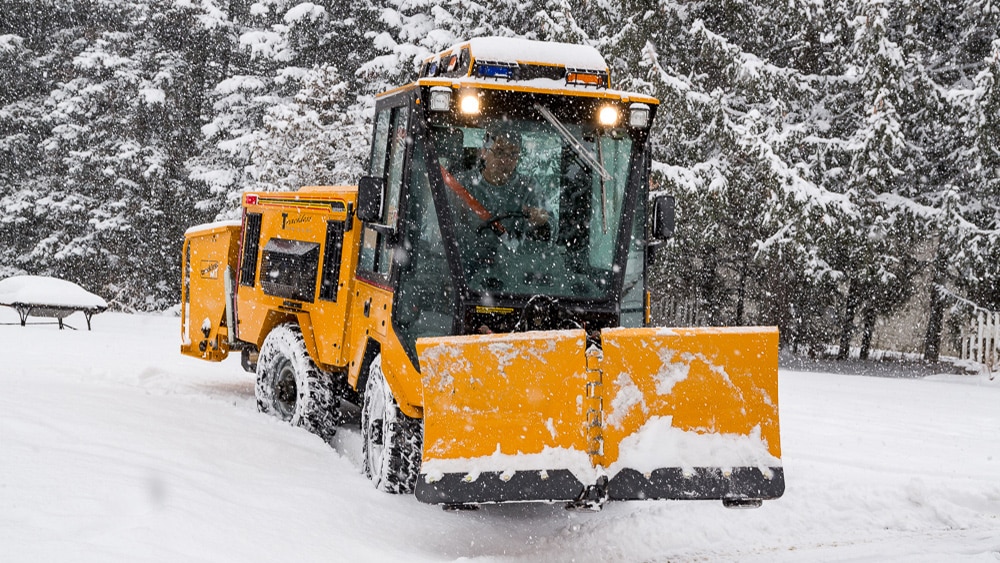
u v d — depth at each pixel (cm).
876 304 1981
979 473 780
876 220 1791
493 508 645
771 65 1875
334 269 801
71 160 3462
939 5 1947
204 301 1084
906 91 1845
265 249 937
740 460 532
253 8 3192
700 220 1820
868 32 1772
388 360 645
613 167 643
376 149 730
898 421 1048
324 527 530
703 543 600
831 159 1888
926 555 564
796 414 1083
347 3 3128
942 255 1892
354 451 767
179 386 1062
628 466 524
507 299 615
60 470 523
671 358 537
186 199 3528
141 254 3516
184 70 3550
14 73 3844
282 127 2330
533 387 528
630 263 654
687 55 2023
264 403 898
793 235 1744
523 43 668
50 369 1086
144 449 623
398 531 562
